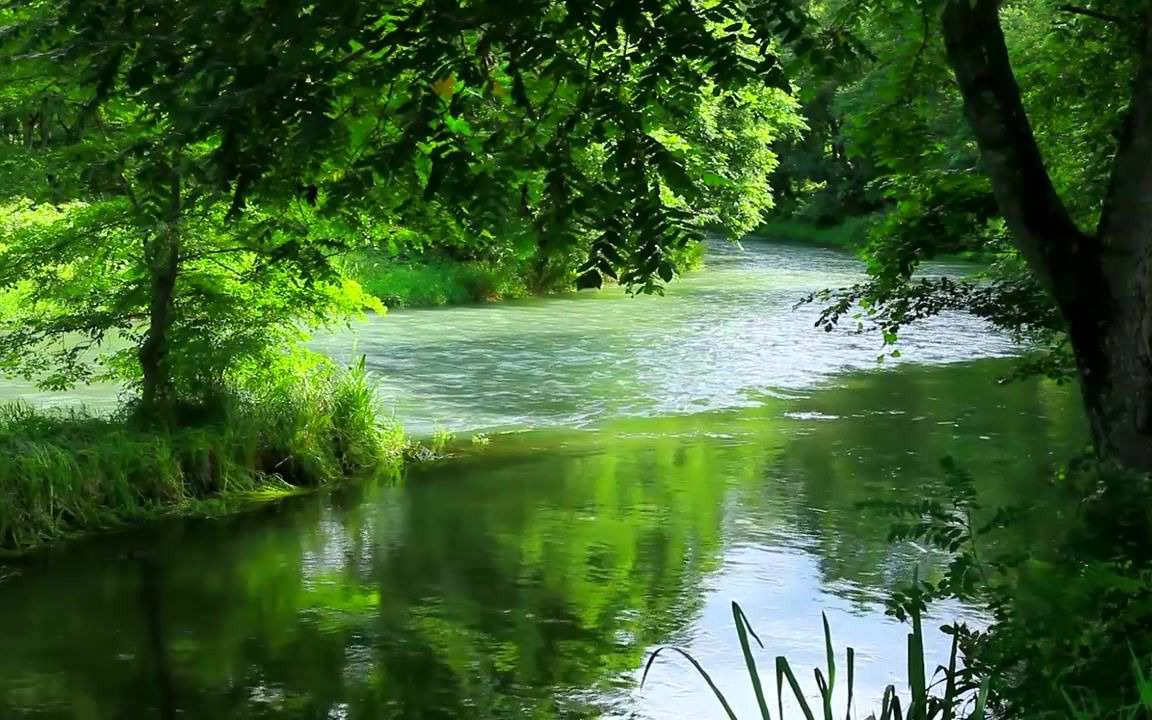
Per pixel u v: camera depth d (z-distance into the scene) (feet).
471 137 15.14
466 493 36.11
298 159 13.30
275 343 39.32
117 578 27.96
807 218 163.02
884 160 22.20
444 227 18.83
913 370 59.21
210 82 13.39
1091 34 23.80
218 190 14.78
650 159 14.42
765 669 21.67
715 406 50.44
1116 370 14.78
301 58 12.89
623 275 14.73
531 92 15.23
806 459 39.93
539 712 20.04
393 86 14.71
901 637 23.16
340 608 25.61
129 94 15.71
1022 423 45.42
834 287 103.81
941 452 40.34
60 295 36.99
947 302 24.13
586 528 31.81
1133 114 14.84
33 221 36.76
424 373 58.95
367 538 31.22
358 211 21.06
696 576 27.43
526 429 46.01
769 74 14.69
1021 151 15.70
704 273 117.50
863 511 32.86
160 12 14.34
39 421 35.45
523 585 27.07
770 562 28.43
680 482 36.96
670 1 14.34
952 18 16.02
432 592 26.61
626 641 23.35
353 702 20.57
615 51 15.14
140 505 33.73
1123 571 12.23
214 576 28.04
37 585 27.45
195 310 37.93
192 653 22.98
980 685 11.44
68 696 20.92
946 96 22.81
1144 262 14.66
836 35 16.22
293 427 38.04
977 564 13.75
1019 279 23.94
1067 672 11.67
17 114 26.73
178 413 37.52
